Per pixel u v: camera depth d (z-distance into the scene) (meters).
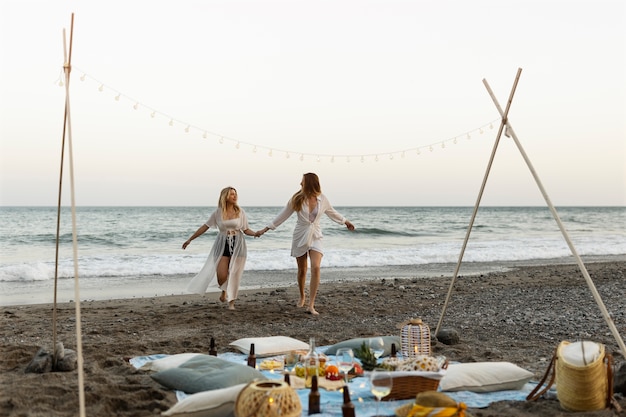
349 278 15.45
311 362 4.78
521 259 22.03
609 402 4.30
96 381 5.11
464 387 4.73
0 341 7.31
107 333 7.91
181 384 4.80
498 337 7.90
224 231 9.73
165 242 28.30
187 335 7.77
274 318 9.18
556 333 8.16
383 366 4.64
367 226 45.03
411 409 3.82
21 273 14.91
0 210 50.69
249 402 3.66
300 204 9.41
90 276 15.59
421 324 5.67
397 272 17.09
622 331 8.28
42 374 5.36
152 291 12.95
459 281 14.33
